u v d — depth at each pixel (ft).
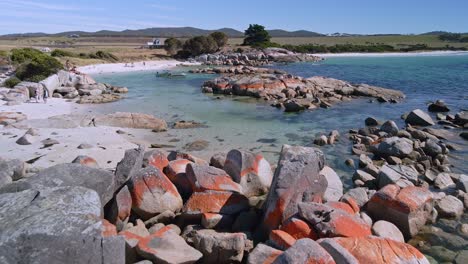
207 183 41.68
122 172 40.75
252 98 138.72
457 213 45.14
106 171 38.27
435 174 59.47
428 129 87.45
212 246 32.27
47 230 22.41
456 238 40.55
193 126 92.17
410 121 97.76
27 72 152.66
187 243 34.60
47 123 83.76
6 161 44.21
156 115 105.50
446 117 100.68
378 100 132.77
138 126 88.17
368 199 46.09
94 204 26.61
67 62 200.64
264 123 97.76
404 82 183.52
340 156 70.79
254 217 39.91
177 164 47.96
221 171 44.16
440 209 45.16
